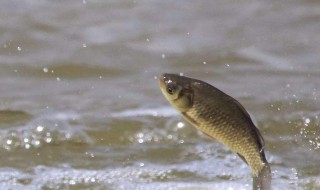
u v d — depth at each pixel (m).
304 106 29.36
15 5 39.06
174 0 40.25
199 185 23.11
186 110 16.16
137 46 35.72
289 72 33.00
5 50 34.97
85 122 27.70
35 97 30.34
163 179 23.56
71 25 37.62
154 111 28.77
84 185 23.23
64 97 30.42
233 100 16.33
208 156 25.11
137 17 38.59
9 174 23.88
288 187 23.02
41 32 36.75
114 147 25.97
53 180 23.50
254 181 16.36
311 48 35.66
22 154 25.36
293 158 25.12
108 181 23.45
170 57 34.66
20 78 32.31
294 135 26.95
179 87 16.05
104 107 29.39
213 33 37.12
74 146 26.00
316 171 24.16
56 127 27.12
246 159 16.52
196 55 34.81
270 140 26.50
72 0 39.88
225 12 39.22
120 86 31.61
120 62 34.06
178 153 25.44
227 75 32.78
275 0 40.50
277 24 38.09
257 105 29.55
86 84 31.81
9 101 29.84
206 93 16.20
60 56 34.47
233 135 16.34
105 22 38.06
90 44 35.78
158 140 26.39
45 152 25.53
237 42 36.22
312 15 38.94
